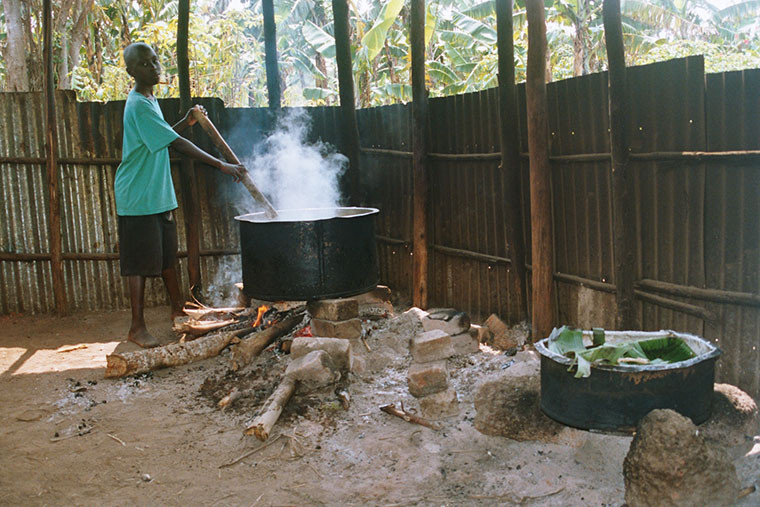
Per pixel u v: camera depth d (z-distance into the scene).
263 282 4.16
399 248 5.97
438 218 5.53
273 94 6.06
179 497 2.77
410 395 3.69
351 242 4.18
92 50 14.69
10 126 5.78
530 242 4.59
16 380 4.21
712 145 3.29
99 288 6.07
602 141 3.89
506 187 4.48
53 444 3.28
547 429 3.03
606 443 2.98
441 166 5.40
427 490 2.76
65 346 4.98
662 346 3.06
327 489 2.80
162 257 4.98
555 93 4.24
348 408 3.53
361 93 14.24
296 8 16.05
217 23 13.03
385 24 9.30
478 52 13.14
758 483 2.60
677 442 2.41
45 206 5.89
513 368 3.36
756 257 3.18
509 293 4.80
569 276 4.27
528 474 2.83
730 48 12.58
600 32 11.59
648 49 11.50
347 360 3.80
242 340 4.27
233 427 3.42
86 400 3.84
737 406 2.86
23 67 10.09
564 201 4.28
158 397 3.87
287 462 3.04
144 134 4.53
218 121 5.94
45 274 5.97
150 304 6.15
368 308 4.96
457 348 4.29
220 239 6.16
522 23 11.27
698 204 3.38
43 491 2.83
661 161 3.52
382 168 6.02
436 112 5.36
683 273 3.52
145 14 14.27
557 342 3.05
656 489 2.41
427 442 3.15
